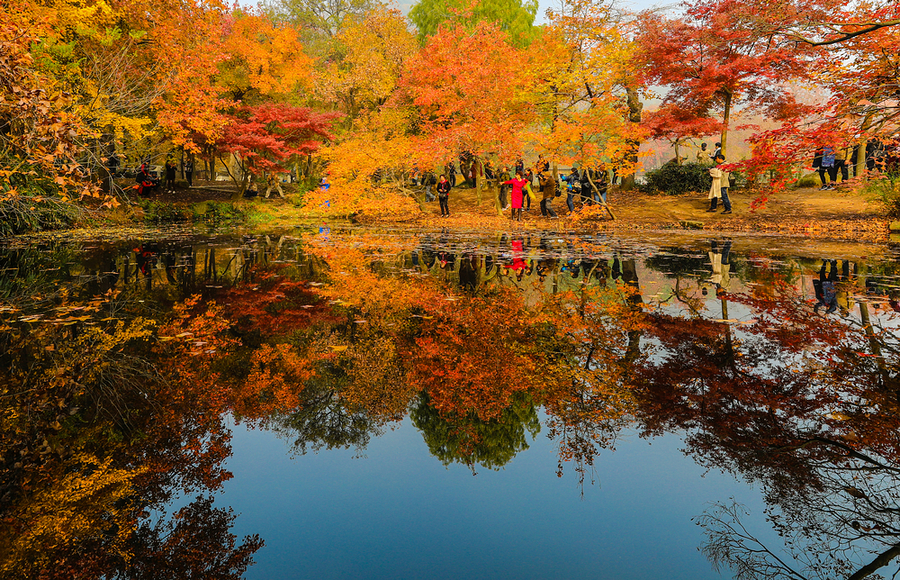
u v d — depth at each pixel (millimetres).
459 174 27453
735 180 20438
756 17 9305
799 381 3139
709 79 17812
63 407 2867
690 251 9828
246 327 4535
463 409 2842
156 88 15297
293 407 2875
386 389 3125
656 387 3109
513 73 16703
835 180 17062
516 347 3939
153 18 15078
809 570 1558
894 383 3082
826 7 10961
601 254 9484
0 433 2549
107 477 2148
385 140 21828
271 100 21969
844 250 9789
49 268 7805
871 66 7734
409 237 13047
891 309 4953
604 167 16141
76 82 13055
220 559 1616
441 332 4379
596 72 18062
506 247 10672
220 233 14211
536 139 16312
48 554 1665
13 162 9844
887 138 9047
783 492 2008
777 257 8875
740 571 1540
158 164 21688
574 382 3205
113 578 1547
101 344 4012
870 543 1691
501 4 26391
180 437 2527
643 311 5039
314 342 4098
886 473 2137
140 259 8859
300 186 25094
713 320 4629
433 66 17453
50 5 11547
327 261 8719
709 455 2309
